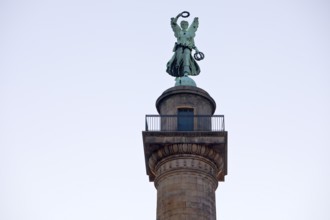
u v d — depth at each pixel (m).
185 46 53.38
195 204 43.88
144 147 46.59
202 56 53.38
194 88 49.47
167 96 49.59
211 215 44.19
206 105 49.50
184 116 48.16
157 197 45.84
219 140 46.03
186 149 45.88
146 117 47.72
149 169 48.69
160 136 46.34
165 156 46.38
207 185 45.41
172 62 53.06
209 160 46.41
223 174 49.38
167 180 45.41
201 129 47.31
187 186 44.69
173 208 43.78
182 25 54.75
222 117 47.53
